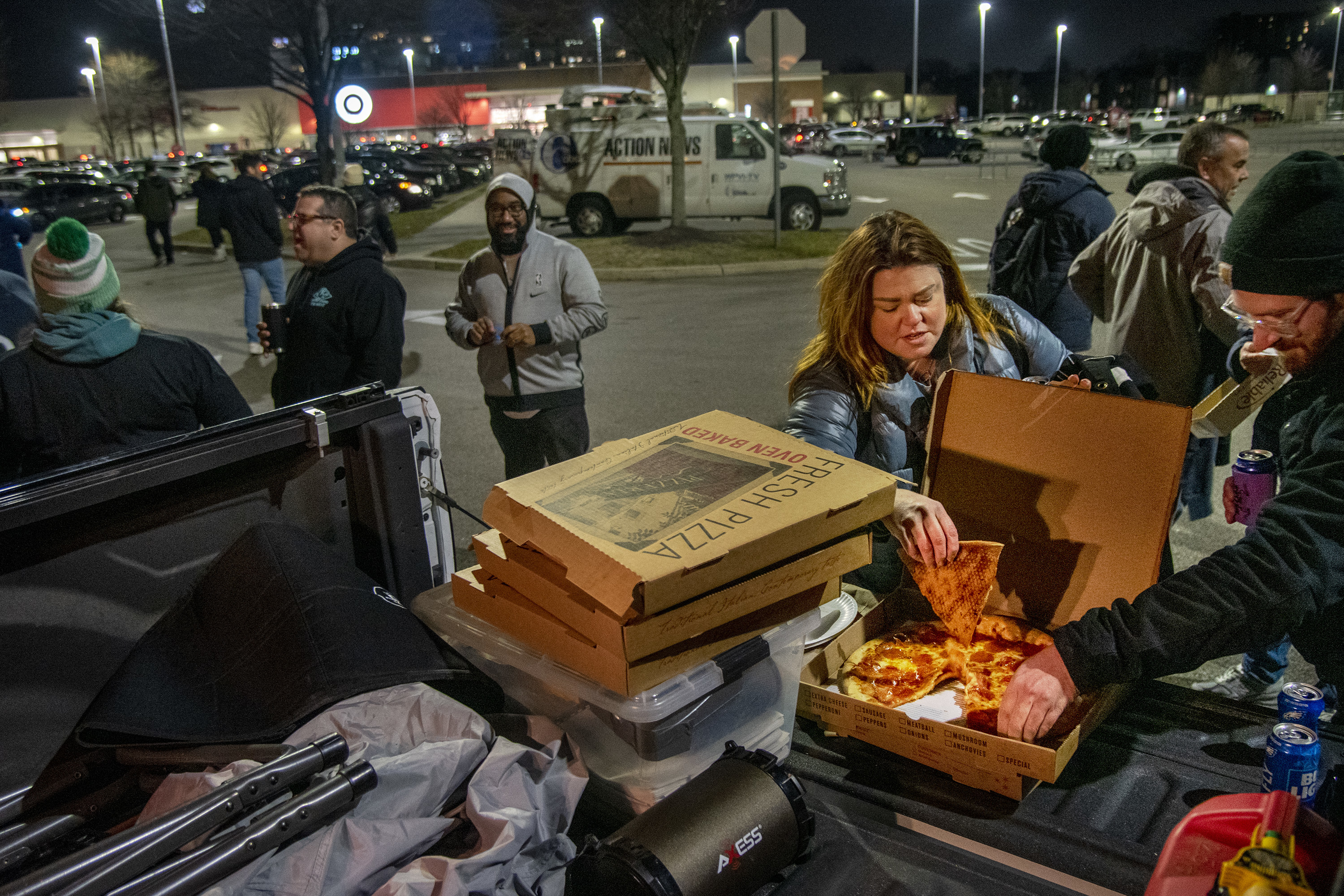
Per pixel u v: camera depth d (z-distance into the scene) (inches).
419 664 57.2
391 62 2987.2
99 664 61.4
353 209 142.9
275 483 69.0
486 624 59.5
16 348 102.1
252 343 359.9
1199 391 132.0
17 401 100.0
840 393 84.0
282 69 691.4
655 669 50.1
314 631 56.7
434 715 52.9
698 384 291.4
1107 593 66.4
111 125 2442.2
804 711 65.2
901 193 894.4
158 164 1450.5
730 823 48.0
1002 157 1441.9
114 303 103.7
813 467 57.5
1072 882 50.5
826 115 3198.8
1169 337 129.6
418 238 720.3
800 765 62.2
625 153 629.3
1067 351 92.9
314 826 45.3
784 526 50.9
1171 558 93.1
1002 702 56.8
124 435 103.3
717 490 55.4
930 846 54.0
